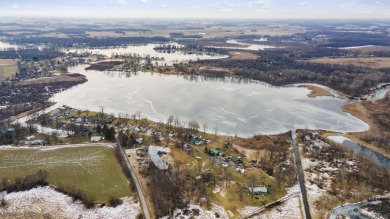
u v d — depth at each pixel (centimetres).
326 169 14100
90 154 15012
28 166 13812
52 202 11512
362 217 10981
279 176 13175
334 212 11250
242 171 13538
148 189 12256
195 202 11469
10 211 11050
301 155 15425
